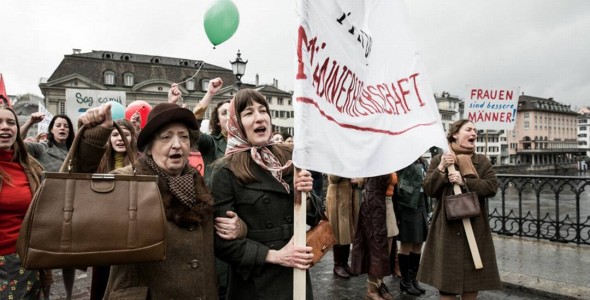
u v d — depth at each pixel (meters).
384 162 2.28
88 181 1.45
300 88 1.92
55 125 4.51
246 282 1.89
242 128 1.94
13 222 2.40
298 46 1.96
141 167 1.73
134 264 1.58
